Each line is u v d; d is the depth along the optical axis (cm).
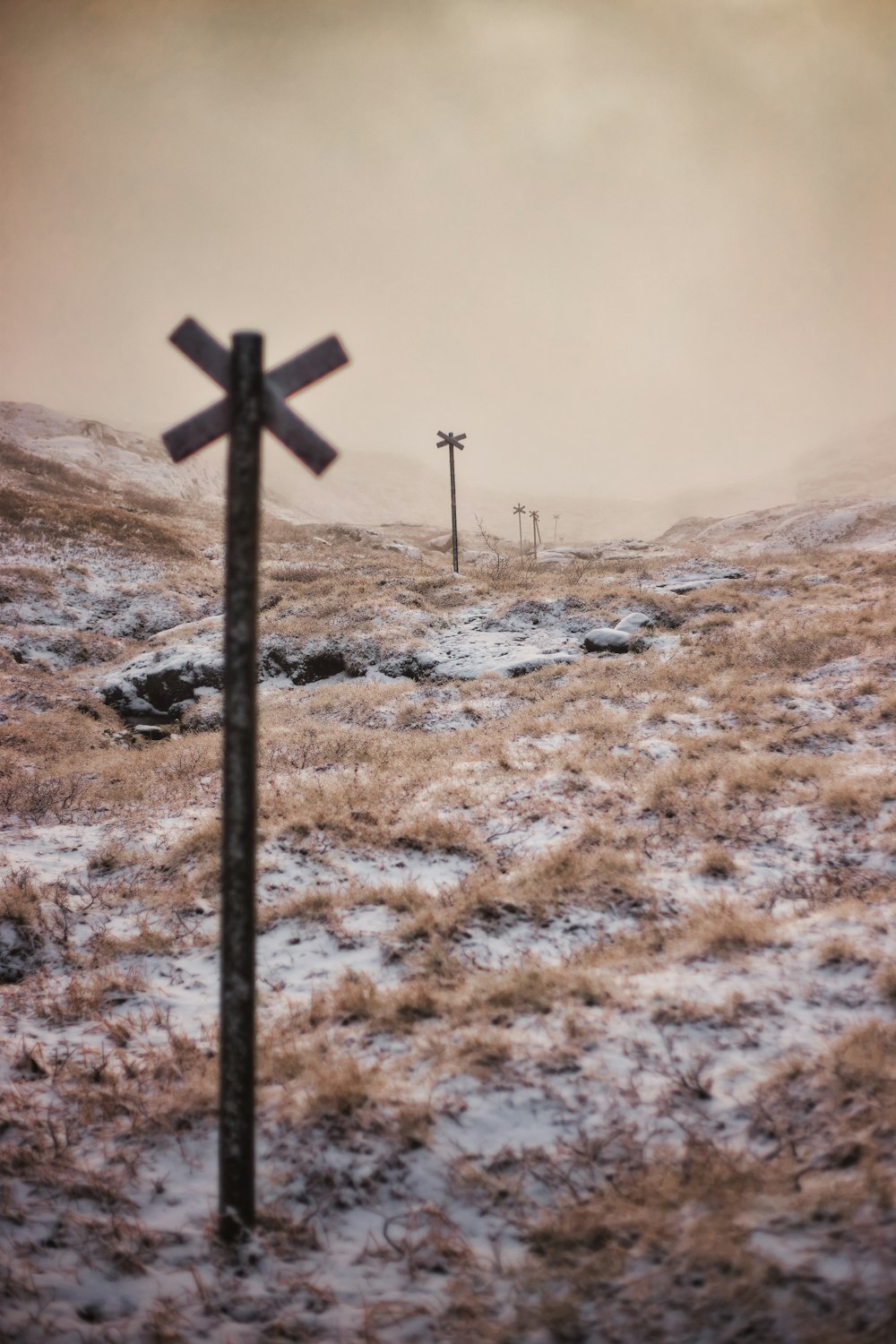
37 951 848
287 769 1520
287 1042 634
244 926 414
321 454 398
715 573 3278
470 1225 431
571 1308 355
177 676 2489
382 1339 361
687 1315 344
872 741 1298
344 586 3278
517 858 994
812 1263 356
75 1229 448
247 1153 425
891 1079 477
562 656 2230
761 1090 495
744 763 1203
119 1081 609
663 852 959
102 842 1159
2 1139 539
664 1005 604
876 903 745
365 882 963
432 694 2095
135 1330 376
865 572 2981
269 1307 387
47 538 4166
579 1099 513
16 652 2927
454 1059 566
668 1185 425
